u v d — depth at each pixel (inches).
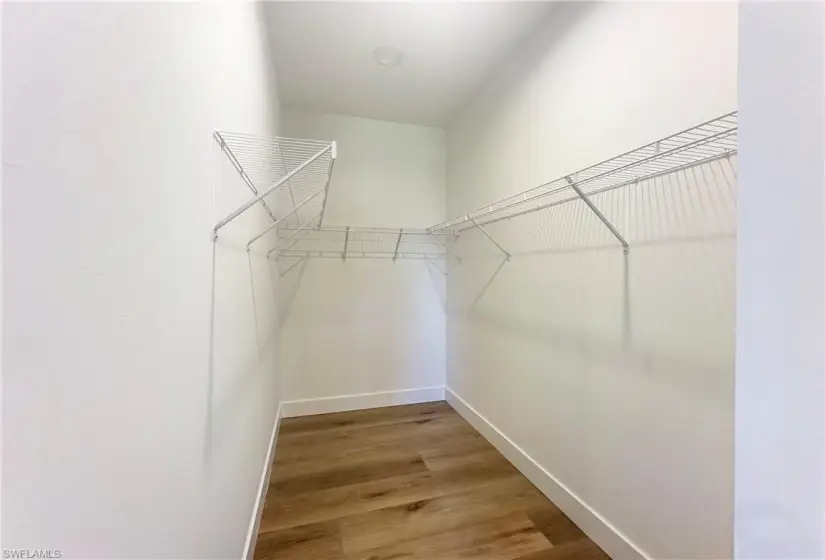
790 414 18.4
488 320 103.0
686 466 48.2
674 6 48.9
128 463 21.7
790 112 18.4
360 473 85.4
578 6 67.3
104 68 19.1
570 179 56.6
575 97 67.9
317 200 120.6
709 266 45.1
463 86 103.4
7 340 13.4
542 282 78.5
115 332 20.3
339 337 124.3
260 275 70.5
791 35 18.4
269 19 76.2
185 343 30.8
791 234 18.4
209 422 37.6
